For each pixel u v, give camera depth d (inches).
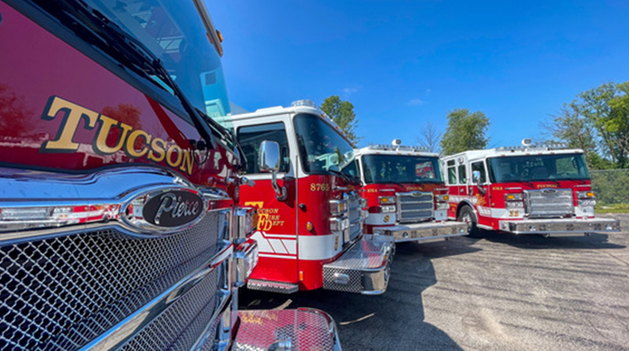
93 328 26.5
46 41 23.6
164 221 32.4
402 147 264.4
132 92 32.4
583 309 134.9
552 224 240.5
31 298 21.5
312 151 120.0
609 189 551.5
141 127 33.2
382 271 109.0
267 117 125.3
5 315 19.8
